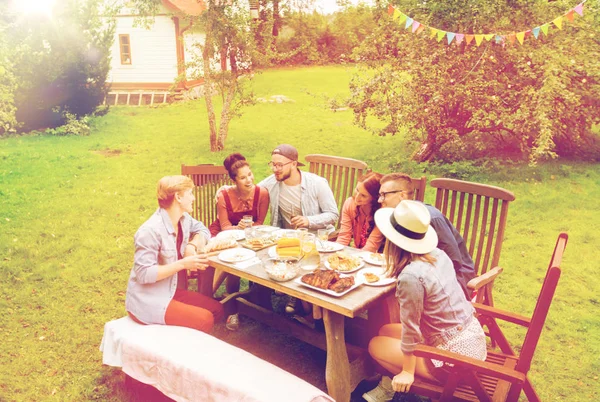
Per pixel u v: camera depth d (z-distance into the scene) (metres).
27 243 6.05
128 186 8.55
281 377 2.78
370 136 12.55
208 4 10.62
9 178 8.98
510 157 9.77
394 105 8.55
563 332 4.12
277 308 4.64
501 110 8.16
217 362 2.91
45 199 7.83
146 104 18.70
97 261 5.62
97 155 10.95
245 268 3.34
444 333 2.71
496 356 2.99
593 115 8.87
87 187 8.50
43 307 4.62
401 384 2.69
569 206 7.12
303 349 4.01
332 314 3.02
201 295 3.77
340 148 11.28
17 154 10.86
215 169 5.18
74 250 5.91
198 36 19.06
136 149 11.52
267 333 4.24
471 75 8.21
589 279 5.07
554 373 3.61
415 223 2.70
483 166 8.95
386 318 3.47
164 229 3.44
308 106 17.53
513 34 6.12
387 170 9.12
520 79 8.30
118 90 18.95
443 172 8.81
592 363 3.71
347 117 15.47
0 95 8.08
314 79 25.31
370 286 3.08
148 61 18.66
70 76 13.85
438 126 8.78
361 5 9.16
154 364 3.04
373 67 9.09
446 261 2.82
